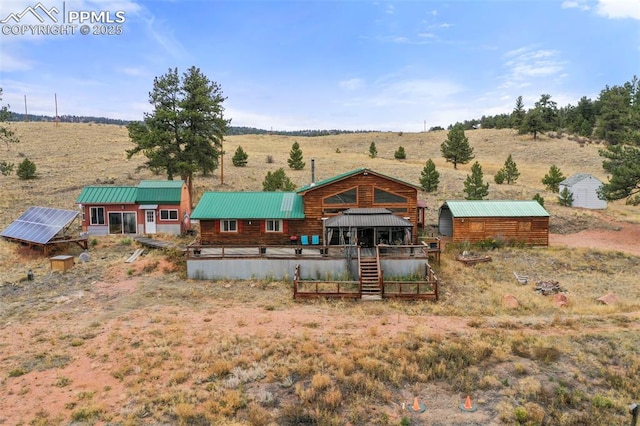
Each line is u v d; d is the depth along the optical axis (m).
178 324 17.23
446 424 10.77
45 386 12.43
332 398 11.50
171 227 32.38
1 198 38.84
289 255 24.09
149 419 10.83
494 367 13.60
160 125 37.91
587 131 95.19
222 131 40.59
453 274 24.83
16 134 79.44
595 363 13.87
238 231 28.45
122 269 24.80
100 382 12.66
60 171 51.84
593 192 44.91
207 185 47.94
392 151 97.31
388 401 11.73
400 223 25.05
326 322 17.67
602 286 23.44
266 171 58.31
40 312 18.70
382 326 17.20
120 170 53.31
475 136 102.00
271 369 13.27
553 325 17.23
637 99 82.75
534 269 26.36
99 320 17.75
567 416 11.12
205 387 12.34
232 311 18.98
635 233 35.28
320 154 84.19
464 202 33.53
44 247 26.66
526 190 51.03
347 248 24.11
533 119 91.06
